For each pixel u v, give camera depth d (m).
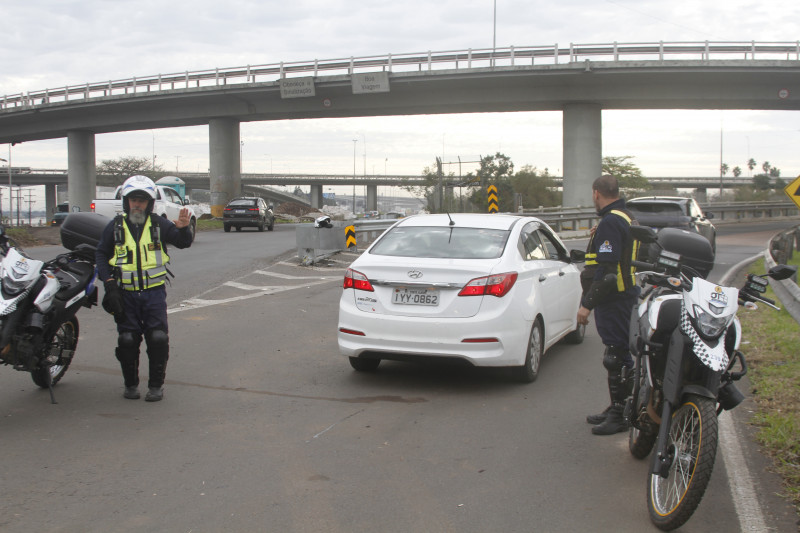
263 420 5.45
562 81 38.44
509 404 5.94
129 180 5.81
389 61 40.19
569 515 3.86
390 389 6.38
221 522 3.71
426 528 3.67
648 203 16.91
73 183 54.81
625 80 37.91
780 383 6.33
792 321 9.19
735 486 4.27
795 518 3.85
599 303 5.01
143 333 5.98
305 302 11.30
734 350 3.89
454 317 6.03
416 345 6.08
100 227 8.92
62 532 3.57
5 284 5.34
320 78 41.59
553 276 7.30
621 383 5.15
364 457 4.68
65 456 4.63
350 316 6.34
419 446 4.91
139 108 49.16
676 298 4.14
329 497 4.04
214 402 5.93
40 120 53.78
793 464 4.58
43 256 16.77
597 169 40.31
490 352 6.03
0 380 6.51
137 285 5.78
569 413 5.71
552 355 7.90
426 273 6.10
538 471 4.48
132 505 3.90
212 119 47.75
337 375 6.86
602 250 5.00
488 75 38.09
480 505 3.96
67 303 5.87
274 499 4.00
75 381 6.55
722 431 5.25
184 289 12.47
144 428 5.22
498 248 6.53
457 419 5.52
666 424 3.79
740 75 36.31
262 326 9.32
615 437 5.15
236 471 4.41
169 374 6.84
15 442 4.88
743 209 46.88
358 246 20.19
